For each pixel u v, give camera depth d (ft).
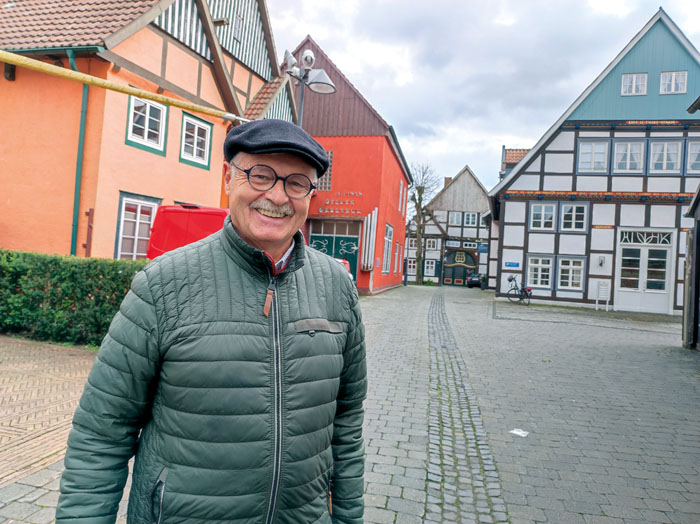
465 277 148.66
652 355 30.91
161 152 39.04
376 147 68.03
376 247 68.80
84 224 33.50
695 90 64.23
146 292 4.58
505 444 15.26
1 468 11.76
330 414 5.08
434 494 11.82
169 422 4.47
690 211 34.88
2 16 37.70
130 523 4.55
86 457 4.41
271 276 4.93
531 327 42.47
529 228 69.10
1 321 27.22
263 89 54.24
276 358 4.69
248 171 4.78
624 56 66.18
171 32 39.06
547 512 11.22
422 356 28.22
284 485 4.63
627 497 12.03
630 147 66.18
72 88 33.86
